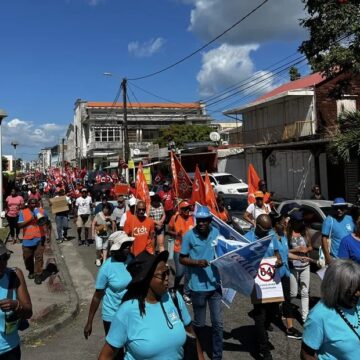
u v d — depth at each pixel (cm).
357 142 1482
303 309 709
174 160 1241
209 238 576
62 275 1112
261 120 3569
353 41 1408
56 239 1784
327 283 302
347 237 610
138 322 313
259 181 1302
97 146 6919
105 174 3753
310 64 1511
